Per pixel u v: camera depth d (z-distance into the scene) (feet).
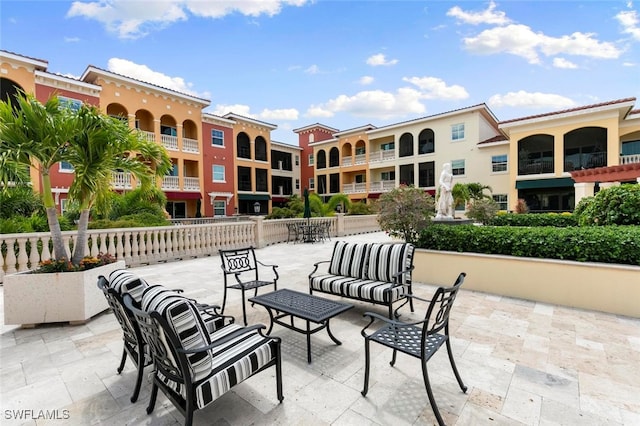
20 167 15.97
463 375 9.88
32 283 13.84
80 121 15.02
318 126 127.24
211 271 26.35
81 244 16.30
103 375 10.12
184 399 7.00
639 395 8.73
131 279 8.51
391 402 8.59
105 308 16.02
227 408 8.37
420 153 94.02
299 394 9.00
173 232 31.78
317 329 11.38
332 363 10.82
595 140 68.23
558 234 17.22
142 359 8.57
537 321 14.30
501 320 14.47
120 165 17.70
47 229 27.17
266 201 107.65
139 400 8.80
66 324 14.43
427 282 21.54
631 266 14.98
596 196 22.68
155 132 74.13
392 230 24.09
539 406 8.30
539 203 73.82
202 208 85.05
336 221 56.34
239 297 18.86
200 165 84.79
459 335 12.84
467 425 7.61
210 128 88.33
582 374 9.84
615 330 13.17
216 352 8.04
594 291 15.74
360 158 108.47
